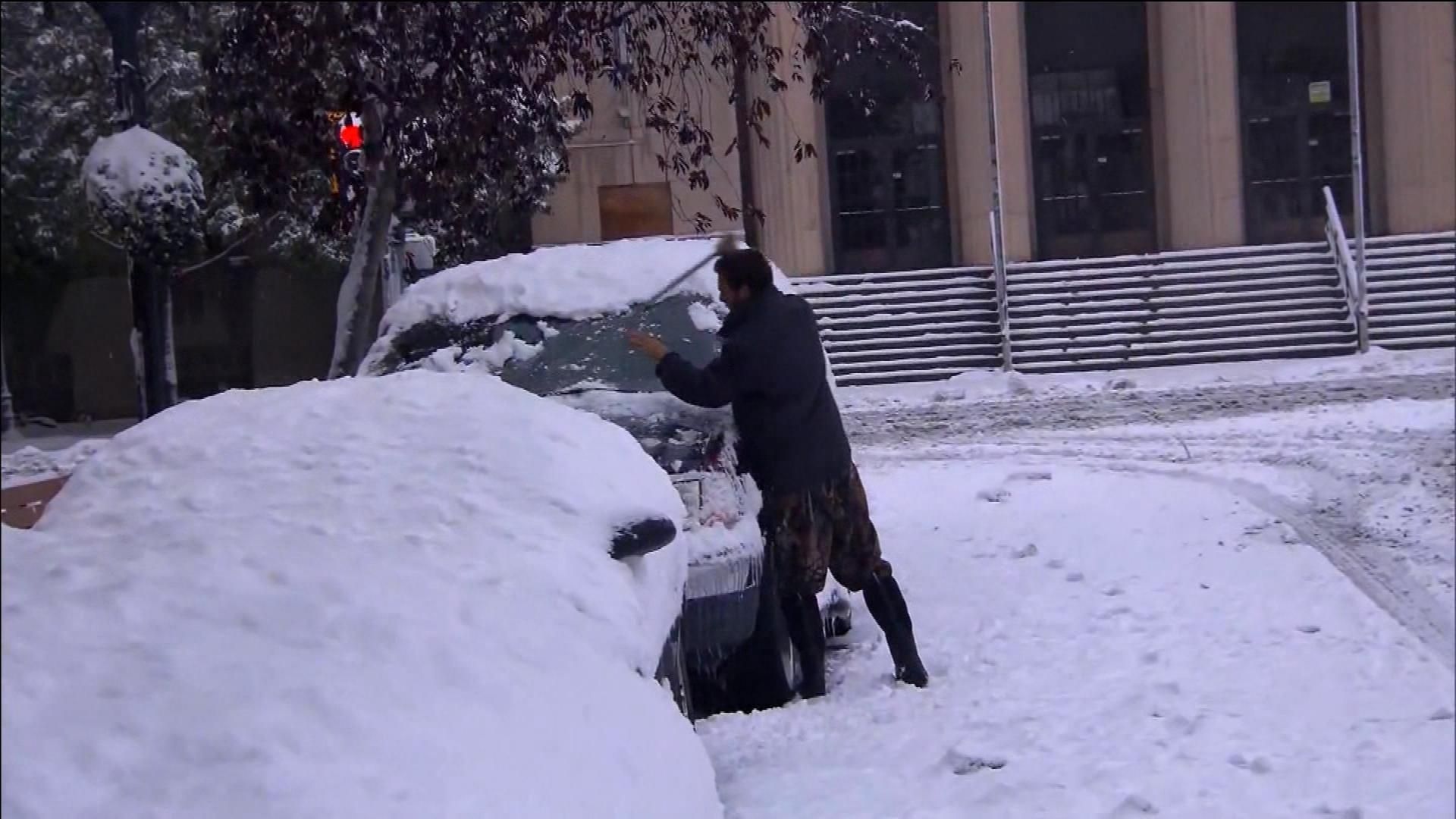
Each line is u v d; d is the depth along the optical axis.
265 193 10.45
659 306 7.91
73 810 2.77
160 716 3.00
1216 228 26.55
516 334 7.86
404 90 9.52
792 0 11.09
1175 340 19.88
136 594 3.41
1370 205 26.89
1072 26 26.92
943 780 5.68
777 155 17.02
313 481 4.29
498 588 3.79
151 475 4.33
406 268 10.47
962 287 18.95
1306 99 27.09
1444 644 7.68
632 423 6.90
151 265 13.59
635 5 10.30
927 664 7.30
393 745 3.08
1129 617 8.01
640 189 11.20
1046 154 26.94
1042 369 18.88
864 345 17.41
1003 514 10.91
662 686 4.35
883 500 11.60
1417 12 26.38
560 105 10.69
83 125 23.05
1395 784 5.55
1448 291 22.25
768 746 6.18
